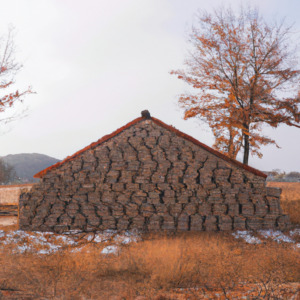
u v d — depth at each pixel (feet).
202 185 42.09
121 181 42.65
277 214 41.73
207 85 73.36
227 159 42.50
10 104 48.98
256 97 66.80
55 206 42.47
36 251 33.37
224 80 71.15
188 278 21.76
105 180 42.80
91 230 41.42
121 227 41.42
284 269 23.77
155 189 42.22
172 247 32.17
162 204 41.73
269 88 67.41
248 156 68.95
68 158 43.52
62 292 18.12
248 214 41.55
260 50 68.13
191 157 42.73
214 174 42.37
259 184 42.29
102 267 24.67
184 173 42.42
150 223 41.32
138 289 19.27
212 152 42.65
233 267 24.27
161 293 18.63
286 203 58.29
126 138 43.65
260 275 22.22
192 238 38.42
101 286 19.89
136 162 42.93
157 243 34.91
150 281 20.61
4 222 46.03
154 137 43.37
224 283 20.76
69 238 39.78
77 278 20.92
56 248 35.60
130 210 41.83
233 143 68.74
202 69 72.95
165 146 43.01
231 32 70.08
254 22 68.64
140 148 43.27
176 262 24.20
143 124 43.68
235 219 41.27
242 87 68.59
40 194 42.88
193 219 41.14
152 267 24.00
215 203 41.68
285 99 65.26
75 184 42.91
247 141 68.69
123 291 18.92
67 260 26.96
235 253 31.01
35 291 18.22
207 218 41.19
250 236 39.04
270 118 65.67
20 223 42.22
